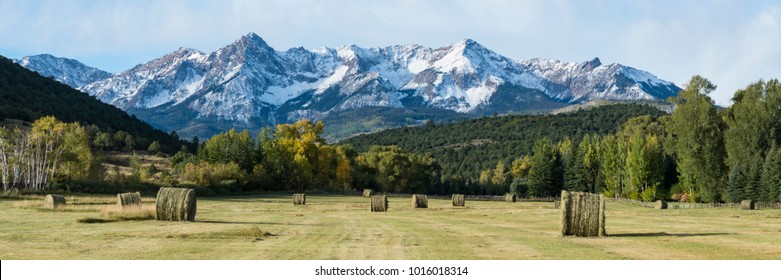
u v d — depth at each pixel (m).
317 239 24.67
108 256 18.91
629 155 100.88
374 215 46.62
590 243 23.67
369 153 155.25
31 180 85.81
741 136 85.38
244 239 24.17
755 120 84.81
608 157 111.31
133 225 30.55
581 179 123.50
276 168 117.94
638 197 100.12
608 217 43.31
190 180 100.75
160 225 30.72
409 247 21.86
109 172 119.62
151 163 149.62
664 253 20.50
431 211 54.50
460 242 23.80
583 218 26.31
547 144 131.00
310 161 124.94
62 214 39.12
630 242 24.06
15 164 82.62
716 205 78.88
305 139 124.31
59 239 23.25
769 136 85.00
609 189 111.25
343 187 130.88
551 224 35.31
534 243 23.56
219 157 122.00
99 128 177.62
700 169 88.25
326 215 45.88
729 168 88.06
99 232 25.88
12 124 143.00
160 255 19.20
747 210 59.00
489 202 94.50
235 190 105.62
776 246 22.31
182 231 26.17
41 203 48.91
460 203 71.12
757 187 81.88
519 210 56.44
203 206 60.00
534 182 129.12
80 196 71.00
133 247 21.06
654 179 99.75
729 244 23.11
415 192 150.50
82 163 95.25
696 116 88.88
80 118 180.62
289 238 24.92
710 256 19.75
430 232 28.91
